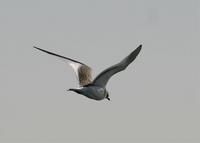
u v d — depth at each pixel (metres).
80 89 16.48
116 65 16.09
